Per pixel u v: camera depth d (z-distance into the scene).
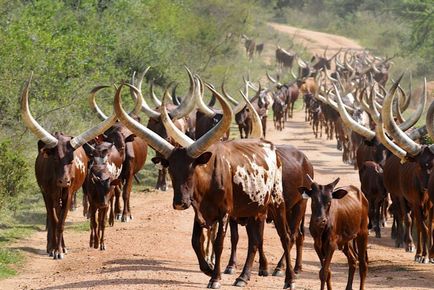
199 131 62.16
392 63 155.38
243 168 33.94
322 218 31.73
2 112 60.53
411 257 44.44
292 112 121.44
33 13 74.19
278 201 35.62
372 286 35.91
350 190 34.09
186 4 126.94
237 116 75.69
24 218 50.34
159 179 62.28
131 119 33.19
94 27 83.94
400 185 44.34
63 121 64.12
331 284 35.12
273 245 45.41
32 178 56.62
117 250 42.78
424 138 50.41
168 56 95.19
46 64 62.78
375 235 50.53
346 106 79.12
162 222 50.66
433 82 124.50
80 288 33.31
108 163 44.34
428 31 152.50
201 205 33.16
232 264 37.09
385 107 40.78
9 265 39.38
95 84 71.62
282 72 160.88
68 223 50.06
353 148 76.31
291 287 34.44
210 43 121.31
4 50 60.66
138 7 99.19
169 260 40.22
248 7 139.62
